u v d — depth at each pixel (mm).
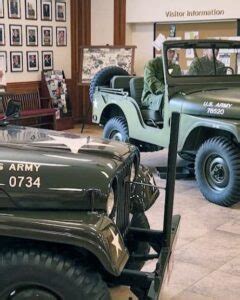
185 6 8758
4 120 3006
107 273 2289
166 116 5641
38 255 2094
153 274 2383
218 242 4137
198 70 5723
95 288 2098
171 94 5605
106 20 9688
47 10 9336
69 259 2107
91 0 9773
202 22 8797
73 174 2211
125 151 2580
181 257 3822
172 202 2646
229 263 3730
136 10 9328
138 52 9594
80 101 10070
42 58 9375
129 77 6742
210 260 3777
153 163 6871
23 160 2242
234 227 4500
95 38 9859
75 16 9844
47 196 2182
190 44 5641
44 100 9289
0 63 8578
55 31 9555
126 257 2137
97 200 2180
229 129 4887
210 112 5141
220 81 5797
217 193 5113
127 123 6312
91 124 10070
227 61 5836
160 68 6117
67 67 9914
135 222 3049
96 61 9188
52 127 9195
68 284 2078
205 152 5203
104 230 2088
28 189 2188
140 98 6277
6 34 8680
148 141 5984
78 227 2061
